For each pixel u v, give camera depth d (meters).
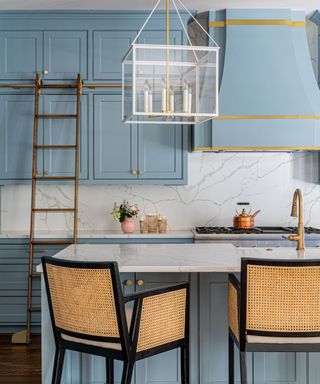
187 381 2.59
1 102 4.89
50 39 4.87
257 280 2.31
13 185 5.28
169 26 4.88
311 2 4.74
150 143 4.91
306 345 2.34
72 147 4.85
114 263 2.22
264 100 4.79
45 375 2.75
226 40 4.84
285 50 4.85
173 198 5.33
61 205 5.28
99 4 4.70
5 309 4.72
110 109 4.90
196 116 3.14
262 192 5.34
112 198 5.30
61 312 2.44
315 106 4.80
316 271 2.29
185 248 3.30
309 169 5.35
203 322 2.99
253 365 2.96
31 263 4.65
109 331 2.29
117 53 4.88
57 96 4.90
